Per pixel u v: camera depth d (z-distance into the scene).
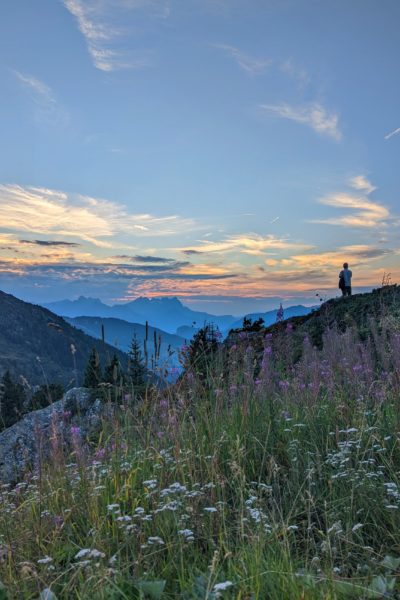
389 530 4.12
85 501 4.67
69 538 4.29
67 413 6.90
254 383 7.71
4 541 4.15
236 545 3.71
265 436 6.19
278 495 4.93
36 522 4.49
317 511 4.60
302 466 5.34
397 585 3.05
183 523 4.03
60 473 5.42
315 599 2.83
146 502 4.58
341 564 3.59
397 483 4.66
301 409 6.93
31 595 3.15
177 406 6.98
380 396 6.86
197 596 2.91
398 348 8.44
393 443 5.56
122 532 4.05
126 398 7.00
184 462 5.33
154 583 3.05
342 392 7.37
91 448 6.82
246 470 5.48
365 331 13.47
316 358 9.23
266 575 3.07
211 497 4.57
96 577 3.07
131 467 5.17
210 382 7.99
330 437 6.00
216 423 6.40
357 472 4.68
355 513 4.30
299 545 4.08
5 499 5.26
